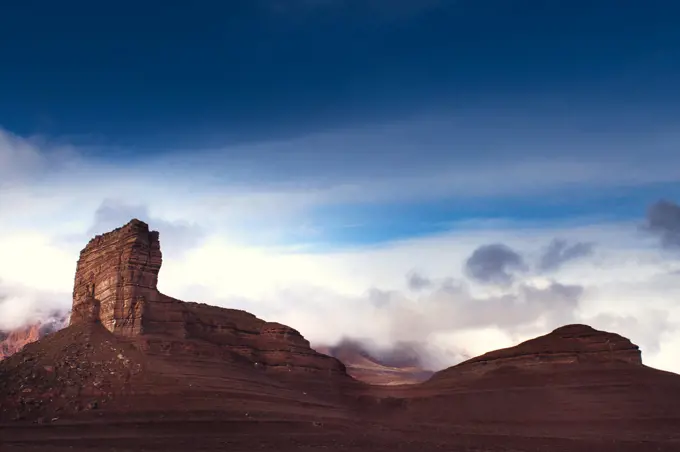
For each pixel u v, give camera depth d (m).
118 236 117.06
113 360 97.75
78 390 88.62
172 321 113.19
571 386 122.75
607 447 93.56
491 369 134.12
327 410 106.25
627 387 120.69
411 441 91.94
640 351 133.25
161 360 101.12
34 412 82.00
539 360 132.00
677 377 124.56
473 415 117.94
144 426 82.25
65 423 80.06
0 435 74.94
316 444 83.69
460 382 131.62
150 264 114.31
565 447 94.12
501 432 103.81
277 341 130.25
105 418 82.94
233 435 83.44
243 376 106.88
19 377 89.56
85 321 111.12
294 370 125.31
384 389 132.25
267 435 85.00
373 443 87.56
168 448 75.19
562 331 138.50
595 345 133.12
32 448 69.88
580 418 112.25
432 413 119.94
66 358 96.81
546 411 115.75
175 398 90.81
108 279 113.00
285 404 101.12
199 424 84.81
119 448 73.50
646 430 107.12
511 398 121.44
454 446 91.38
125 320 107.25
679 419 110.38
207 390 95.56
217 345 116.75
